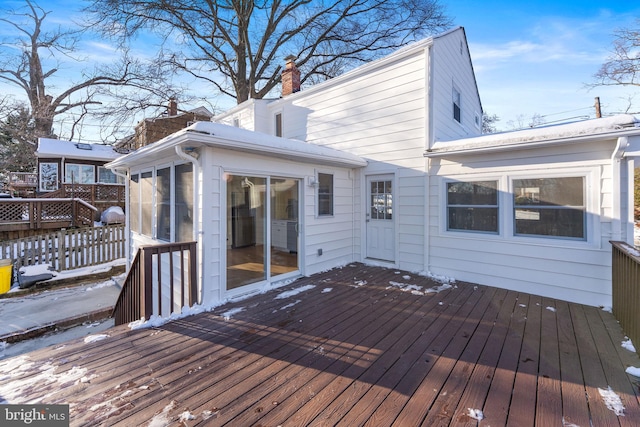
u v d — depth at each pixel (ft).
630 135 11.41
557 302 13.11
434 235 17.66
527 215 14.52
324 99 23.56
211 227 12.73
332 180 19.84
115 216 37.73
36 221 30.89
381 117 19.92
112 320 16.24
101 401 6.41
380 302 13.02
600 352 8.60
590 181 12.84
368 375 7.46
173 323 10.76
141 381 7.16
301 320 11.03
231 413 6.07
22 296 19.33
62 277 21.68
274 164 15.61
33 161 62.59
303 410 6.17
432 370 7.69
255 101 28.37
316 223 18.39
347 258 21.04
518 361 8.13
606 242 12.50
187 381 7.18
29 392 6.70
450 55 20.49
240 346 9.01
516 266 14.74
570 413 6.07
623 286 10.24
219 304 12.69
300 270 17.40
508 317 11.36
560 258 13.55
